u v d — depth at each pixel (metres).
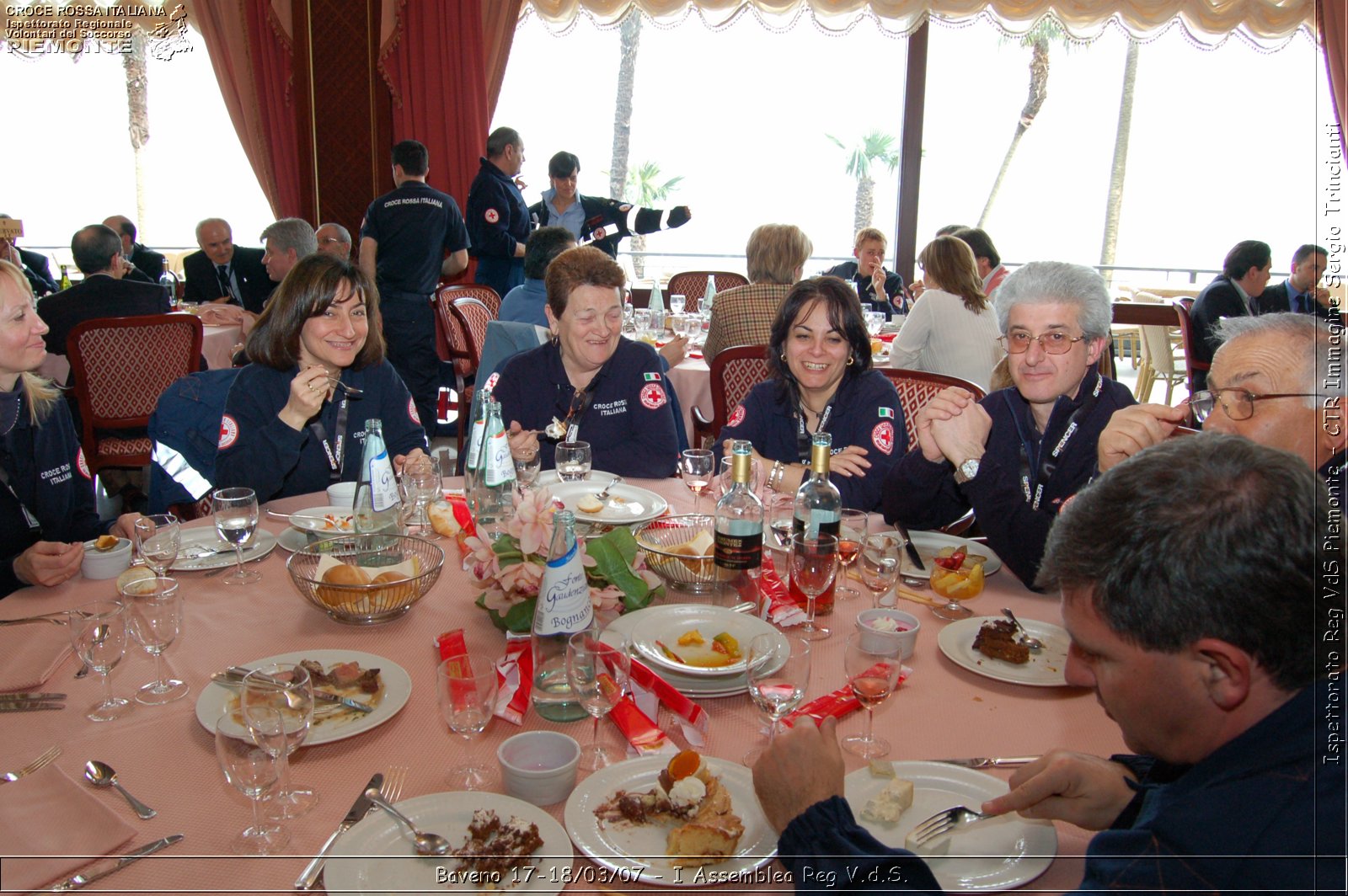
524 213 5.47
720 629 1.26
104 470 3.83
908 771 0.98
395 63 5.67
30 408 1.82
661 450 2.29
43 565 1.41
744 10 5.77
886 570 1.34
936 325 3.59
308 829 0.88
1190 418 1.39
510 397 2.36
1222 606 0.68
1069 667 0.88
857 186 18.08
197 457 2.16
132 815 0.89
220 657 1.22
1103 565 0.73
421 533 1.73
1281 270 7.63
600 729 1.08
